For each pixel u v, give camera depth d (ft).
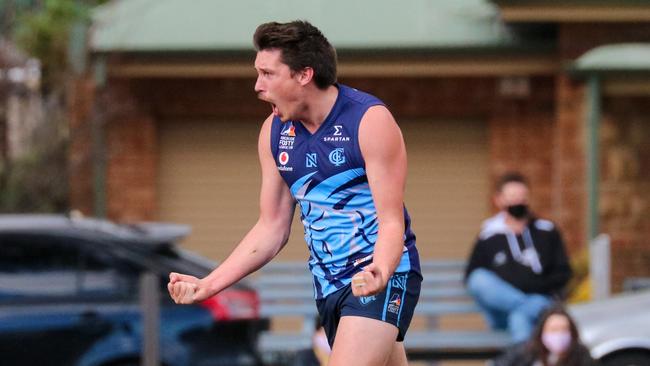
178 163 193.26
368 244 58.59
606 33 173.47
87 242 131.13
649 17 169.07
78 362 128.67
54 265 130.62
